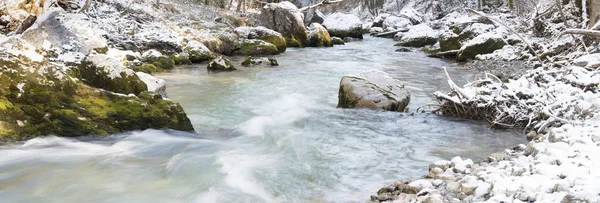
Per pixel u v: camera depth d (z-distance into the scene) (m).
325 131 7.62
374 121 8.24
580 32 10.61
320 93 11.25
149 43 16.59
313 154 6.41
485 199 4.32
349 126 7.93
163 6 23.39
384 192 4.96
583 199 3.83
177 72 14.41
